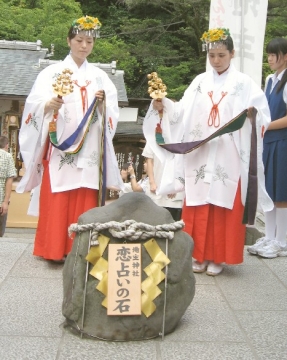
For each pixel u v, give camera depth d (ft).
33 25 56.13
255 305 11.66
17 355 8.90
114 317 9.47
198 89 13.99
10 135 36.45
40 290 12.21
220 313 11.10
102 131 13.87
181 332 10.02
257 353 9.15
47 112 13.83
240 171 13.55
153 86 13.51
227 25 20.44
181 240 10.00
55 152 14.03
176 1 52.44
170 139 13.83
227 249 13.61
